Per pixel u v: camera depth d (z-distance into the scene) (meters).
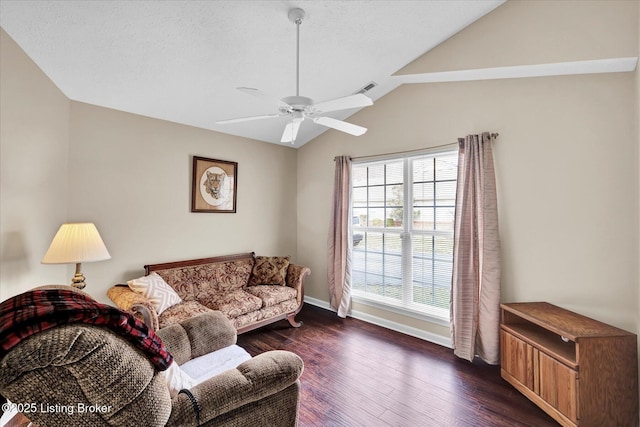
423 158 3.13
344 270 3.69
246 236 3.92
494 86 2.60
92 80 2.36
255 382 1.31
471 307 2.59
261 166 4.09
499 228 2.56
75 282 2.26
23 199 1.95
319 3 1.91
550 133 2.32
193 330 1.84
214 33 2.02
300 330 3.30
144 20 1.83
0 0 1.57
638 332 1.90
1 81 1.73
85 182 2.64
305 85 2.89
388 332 3.24
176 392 1.20
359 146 3.68
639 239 1.88
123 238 2.87
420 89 3.10
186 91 2.69
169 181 3.20
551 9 2.06
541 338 2.06
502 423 1.85
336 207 3.80
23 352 0.78
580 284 2.20
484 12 2.30
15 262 1.88
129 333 0.97
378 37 2.36
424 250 3.13
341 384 2.26
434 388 2.21
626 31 1.83
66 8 1.67
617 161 2.06
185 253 3.33
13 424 1.72
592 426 1.71
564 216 2.27
